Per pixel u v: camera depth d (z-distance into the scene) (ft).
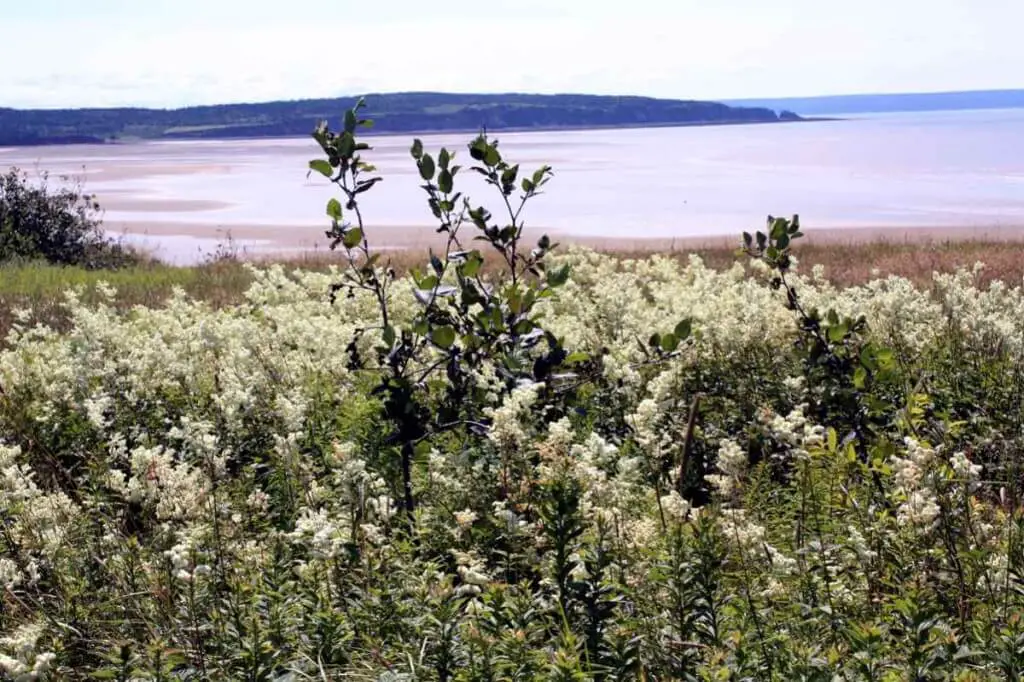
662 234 129.49
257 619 15.15
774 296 32.99
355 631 15.66
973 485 16.62
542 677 13.66
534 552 17.25
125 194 239.09
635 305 35.22
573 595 15.12
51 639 16.53
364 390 27.78
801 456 18.92
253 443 24.03
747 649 14.03
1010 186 201.67
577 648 14.51
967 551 16.21
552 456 18.28
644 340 30.68
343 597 16.28
